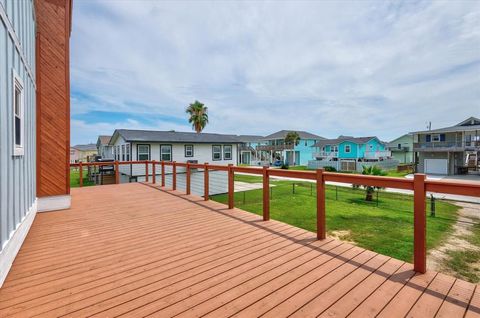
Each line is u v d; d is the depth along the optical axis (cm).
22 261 265
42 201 490
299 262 259
